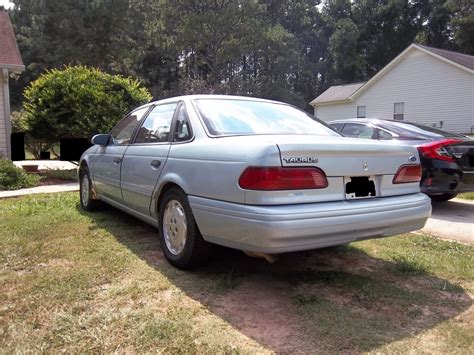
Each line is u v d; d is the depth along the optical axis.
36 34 31.34
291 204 2.66
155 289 2.98
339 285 3.14
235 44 34.94
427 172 5.63
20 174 8.47
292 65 40.88
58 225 4.72
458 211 6.21
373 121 6.62
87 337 2.33
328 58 46.16
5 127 11.06
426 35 43.28
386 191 3.16
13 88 35.44
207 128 3.32
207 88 34.66
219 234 2.91
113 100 10.50
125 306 2.71
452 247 4.12
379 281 3.23
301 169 2.69
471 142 5.85
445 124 20.53
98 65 31.39
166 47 35.97
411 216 3.17
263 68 42.31
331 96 27.75
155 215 3.74
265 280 3.21
